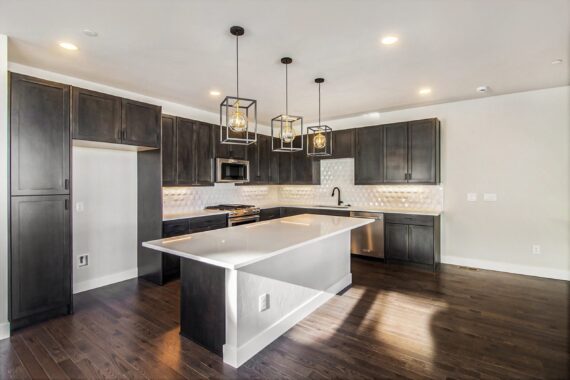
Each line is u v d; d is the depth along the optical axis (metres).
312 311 3.01
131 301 3.28
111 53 2.81
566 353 2.26
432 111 4.73
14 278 2.63
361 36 2.51
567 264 3.88
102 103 3.24
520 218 4.14
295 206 5.79
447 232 4.66
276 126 6.21
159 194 3.82
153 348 2.36
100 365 2.15
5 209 2.58
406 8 2.12
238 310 2.16
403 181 4.70
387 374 2.04
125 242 4.00
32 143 2.72
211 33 2.45
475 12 2.17
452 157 4.59
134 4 2.04
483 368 2.09
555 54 2.87
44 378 2.02
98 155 3.73
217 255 2.00
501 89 3.94
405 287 3.67
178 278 4.03
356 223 3.41
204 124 4.63
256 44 2.64
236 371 2.08
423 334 2.55
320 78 3.50
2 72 2.53
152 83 3.66
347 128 5.52
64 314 2.95
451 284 3.76
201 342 2.39
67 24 2.30
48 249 2.83
